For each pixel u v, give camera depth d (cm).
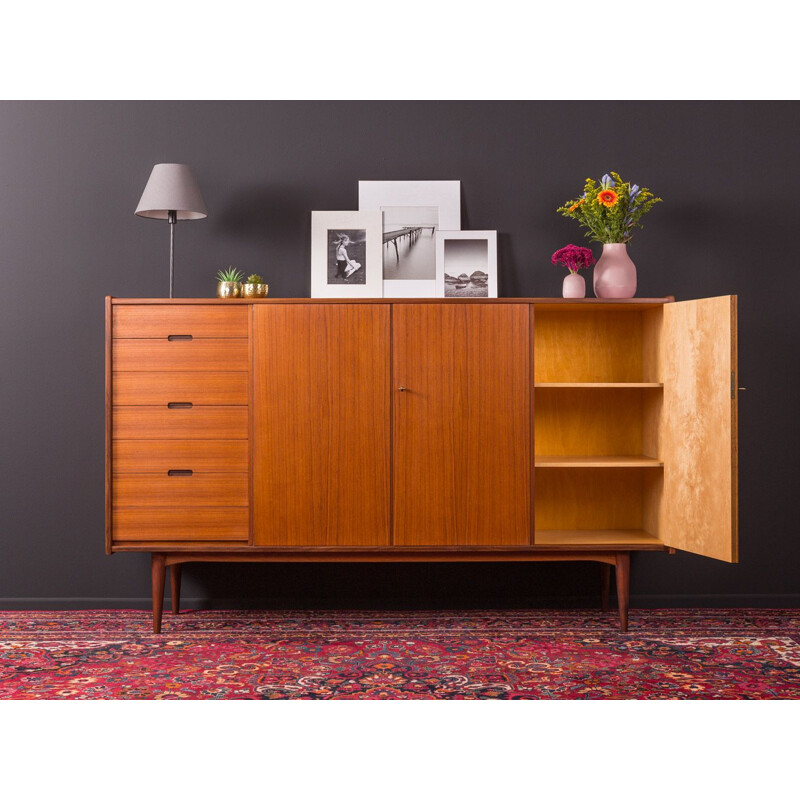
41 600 367
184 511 324
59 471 367
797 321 372
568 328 367
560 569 372
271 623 348
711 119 372
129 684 280
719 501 305
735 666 297
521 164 371
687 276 371
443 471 324
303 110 371
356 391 323
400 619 354
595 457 362
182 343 323
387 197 369
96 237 367
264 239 370
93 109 367
